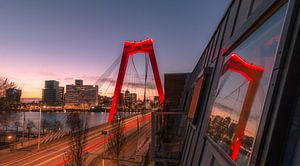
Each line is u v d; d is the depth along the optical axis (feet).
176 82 121.70
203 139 18.39
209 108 18.88
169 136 63.00
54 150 181.16
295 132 5.88
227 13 26.91
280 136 6.08
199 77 35.40
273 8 8.51
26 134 302.45
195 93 37.45
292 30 6.71
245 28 11.65
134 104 500.74
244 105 9.29
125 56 240.73
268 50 8.13
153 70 229.25
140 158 134.82
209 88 23.29
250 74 9.53
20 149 185.68
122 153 165.07
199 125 23.38
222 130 12.10
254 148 6.89
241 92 10.25
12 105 222.48
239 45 12.64
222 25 29.60
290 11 6.91
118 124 200.64
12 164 144.15
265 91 7.45
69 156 145.07
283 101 6.22
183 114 58.03
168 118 76.89
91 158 156.97
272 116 6.48
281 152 6.00
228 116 11.54
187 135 37.11
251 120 8.09
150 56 232.53
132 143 203.92
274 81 6.75
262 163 6.19
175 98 119.65
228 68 14.23
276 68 6.88
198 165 17.88
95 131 279.28
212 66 27.53
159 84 224.12
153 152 45.91
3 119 215.10
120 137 181.57
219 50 24.70
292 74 6.28
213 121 15.38
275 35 7.84
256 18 10.02
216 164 12.30
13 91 223.10
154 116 50.42
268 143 6.21
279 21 7.82
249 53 10.29
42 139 225.35
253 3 14.69
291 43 6.59
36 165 141.59
